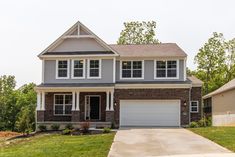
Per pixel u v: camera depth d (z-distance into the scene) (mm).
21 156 15219
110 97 32594
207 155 14391
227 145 16891
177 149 16281
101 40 33750
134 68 34250
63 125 31594
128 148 16797
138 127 31266
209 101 51938
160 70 34000
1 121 62094
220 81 60531
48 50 34344
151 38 58688
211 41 59750
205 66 60188
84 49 34188
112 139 20141
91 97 33531
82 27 34125
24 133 30609
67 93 33688
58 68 34156
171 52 34438
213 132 21938
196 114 36094
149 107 32344
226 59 60406
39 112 32406
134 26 59031
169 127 31031
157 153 15305
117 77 34281
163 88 32312
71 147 17281
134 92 32531
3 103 62844
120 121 32406
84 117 33250
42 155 15234
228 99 38188
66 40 34469
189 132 23781
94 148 16750
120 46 37125
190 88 33375
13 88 73750
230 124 36594
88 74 33812
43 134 28797
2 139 29000
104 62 33750
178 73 33719
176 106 32094
